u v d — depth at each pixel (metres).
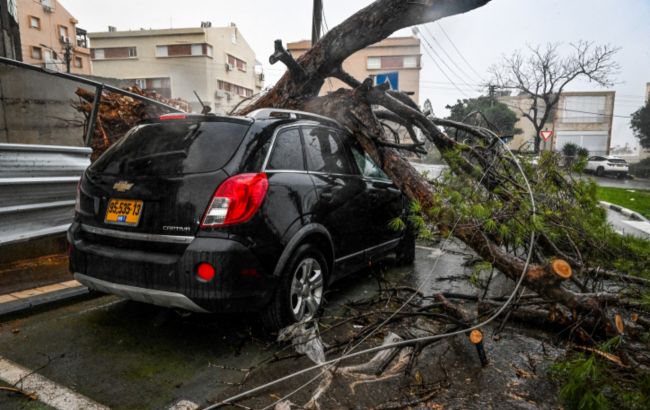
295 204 2.94
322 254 3.29
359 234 3.81
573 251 3.95
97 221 2.86
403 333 3.18
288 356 2.73
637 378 2.37
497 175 3.84
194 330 3.12
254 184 2.63
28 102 6.33
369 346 2.97
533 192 3.75
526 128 47.56
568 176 4.08
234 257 2.48
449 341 3.08
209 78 41.00
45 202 4.30
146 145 2.96
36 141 6.41
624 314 3.38
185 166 2.68
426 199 3.72
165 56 40.81
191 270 2.45
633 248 3.78
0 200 3.91
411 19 4.48
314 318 3.19
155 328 3.13
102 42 41.41
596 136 46.91
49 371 2.49
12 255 4.38
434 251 6.02
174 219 2.56
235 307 2.54
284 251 2.80
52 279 3.93
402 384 2.48
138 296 2.67
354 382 2.49
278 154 3.00
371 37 4.69
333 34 4.84
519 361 2.80
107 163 3.04
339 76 5.42
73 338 2.93
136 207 2.69
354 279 4.57
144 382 2.41
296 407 2.23
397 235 4.66
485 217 3.11
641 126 37.72
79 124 6.76
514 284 4.44
